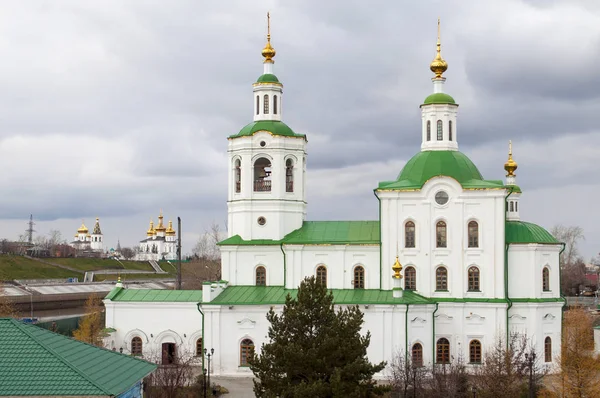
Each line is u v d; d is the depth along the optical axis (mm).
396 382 79875
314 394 56969
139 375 51188
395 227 99188
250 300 98312
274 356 61562
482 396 74812
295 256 102062
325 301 62906
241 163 106312
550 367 96062
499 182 99250
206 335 97938
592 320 140875
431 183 98312
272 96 108125
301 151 106875
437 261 98188
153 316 103250
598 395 74188
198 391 85375
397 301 93500
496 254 97000
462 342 96750
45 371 45594
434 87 106875
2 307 150625
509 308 96812
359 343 61250
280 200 105000
